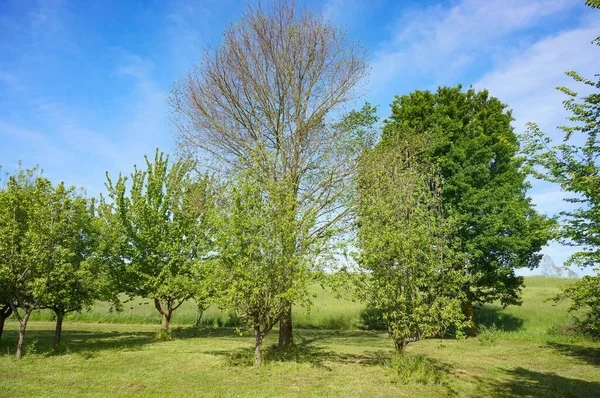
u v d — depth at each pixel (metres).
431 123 19.94
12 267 10.39
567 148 7.17
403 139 16.70
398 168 12.92
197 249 17.58
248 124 15.08
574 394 8.45
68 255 11.24
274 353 12.27
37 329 18.83
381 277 9.37
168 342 15.09
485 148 18.56
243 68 14.66
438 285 9.73
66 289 11.81
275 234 9.81
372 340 17.20
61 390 7.52
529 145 7.63
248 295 9.66
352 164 14.62
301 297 9.49
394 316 9.07
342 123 15.07
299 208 12.34
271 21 14.98
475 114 20.50
